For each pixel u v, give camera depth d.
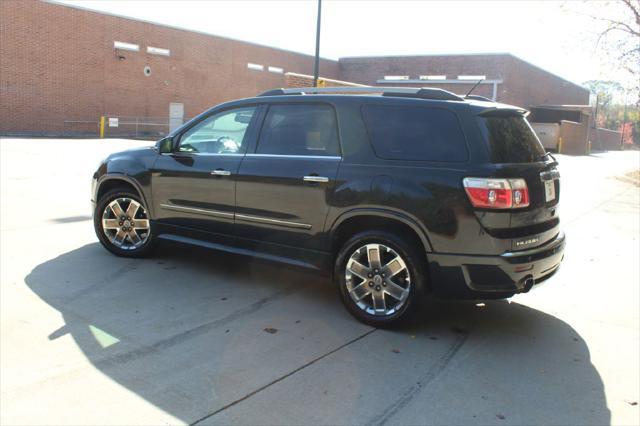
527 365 3.92
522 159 4.35
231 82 37.66
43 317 4.36
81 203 9.09
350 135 4.61
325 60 44.50
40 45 27.50
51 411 3.07
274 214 4.90
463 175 4.10
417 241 4.31
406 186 4.25
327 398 3.34
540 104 46.69
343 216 4.51
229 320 4.50
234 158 5.18
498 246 4.04
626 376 3.79
